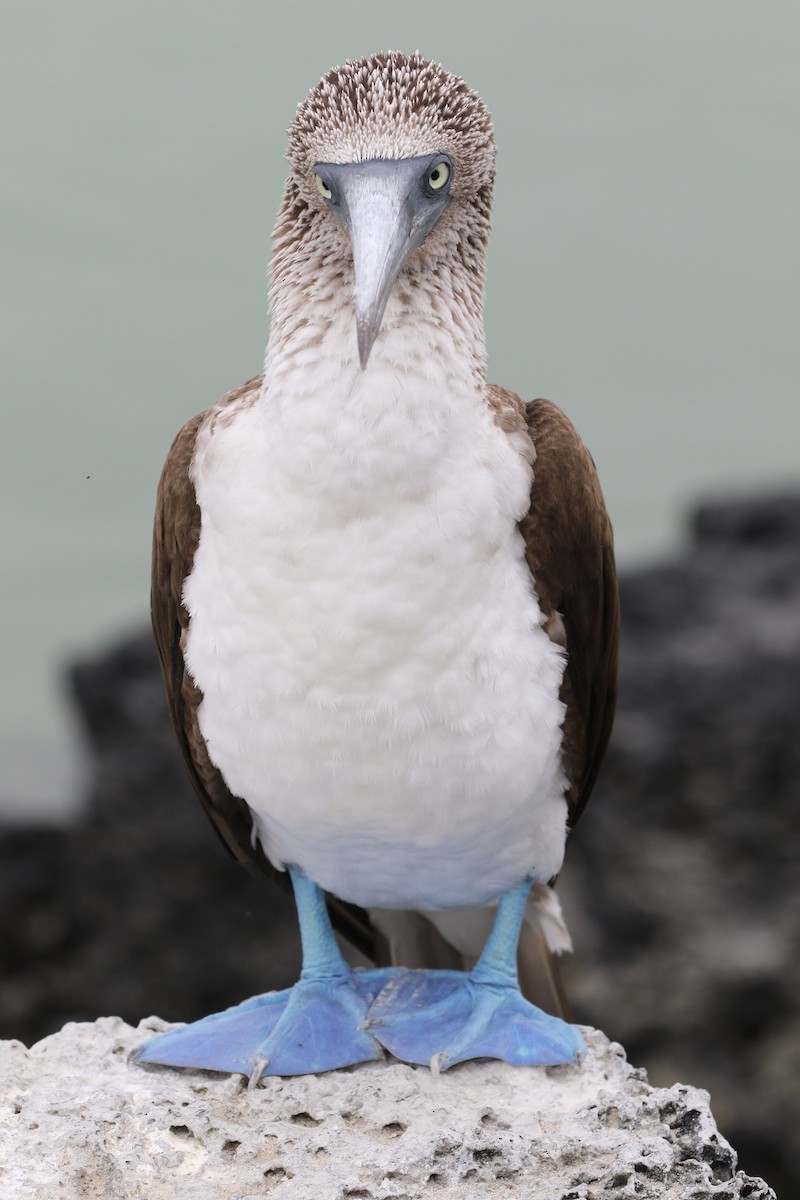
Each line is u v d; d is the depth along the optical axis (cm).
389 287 859
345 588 884
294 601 892
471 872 1001
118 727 1923
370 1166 833
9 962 1998
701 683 1759
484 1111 891
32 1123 856
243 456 909
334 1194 807
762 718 1738
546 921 1092
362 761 920
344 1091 921
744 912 1736
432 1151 831
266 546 892
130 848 1919
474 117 932
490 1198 812
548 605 949
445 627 895
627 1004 1747
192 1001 1917
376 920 1122
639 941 1756
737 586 1922
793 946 1717
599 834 1762
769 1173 1748
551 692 945
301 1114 907
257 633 907
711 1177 845
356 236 871
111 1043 975
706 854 1747
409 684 900
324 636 891
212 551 929
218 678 936
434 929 1122
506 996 1012
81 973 1992
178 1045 959
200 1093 931
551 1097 934
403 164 894
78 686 1956
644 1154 844
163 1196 816
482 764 927
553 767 974
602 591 1002
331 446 873
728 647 1791
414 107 908
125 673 1933
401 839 960
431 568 884
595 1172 833
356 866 995
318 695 904
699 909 1741
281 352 901
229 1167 842
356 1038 977
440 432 879
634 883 1755
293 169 941
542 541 935
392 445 870
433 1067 945
